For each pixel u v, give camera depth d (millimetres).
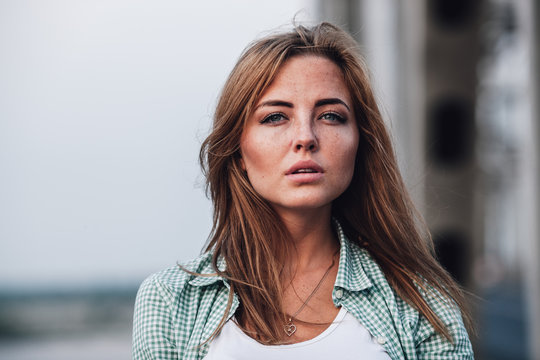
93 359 12914
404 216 1787
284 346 1538
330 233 1758
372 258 1743
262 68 1608
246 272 1657
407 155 4941
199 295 1655
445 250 4855
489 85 7238
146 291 1652
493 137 10344
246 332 1569
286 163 1576
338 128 1617
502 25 6469
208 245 1746
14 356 14172
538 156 4852
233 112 1645
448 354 1646
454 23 4945
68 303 34344
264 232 1680
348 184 1639
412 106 4961
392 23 5199
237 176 1699
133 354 1646
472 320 1819
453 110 4961
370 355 1549
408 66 5012
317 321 1621
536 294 4891
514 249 25750
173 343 1606
